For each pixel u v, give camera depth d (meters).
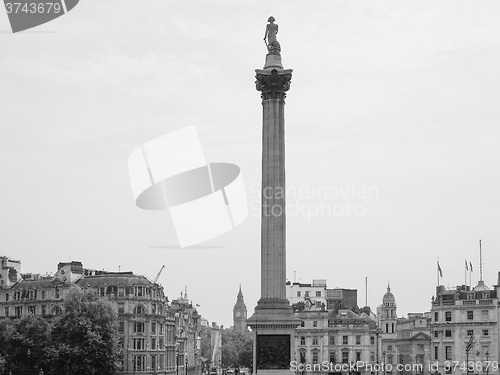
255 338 109.00
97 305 173.88
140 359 194.62
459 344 196.00
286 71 115.75
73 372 166.62
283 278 111.69
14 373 173.50
